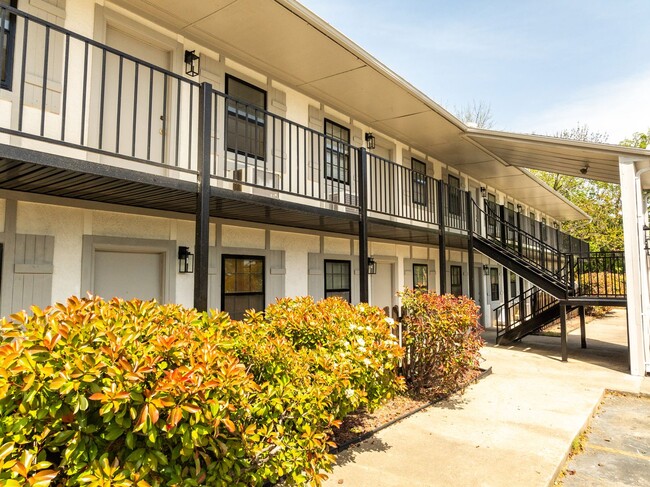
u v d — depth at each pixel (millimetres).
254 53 6516
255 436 2350
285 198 7305
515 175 14273
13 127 4227
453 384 6152
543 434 4559
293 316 4145
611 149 7730
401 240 10289
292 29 5863
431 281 12172
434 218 11664
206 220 4285
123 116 5242
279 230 7500
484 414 5223
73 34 3518
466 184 13969
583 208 30469
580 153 8469
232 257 6742
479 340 6164
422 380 5902
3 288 4312
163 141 5648
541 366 8078
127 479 1801
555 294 9180
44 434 1766
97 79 4945
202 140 4324
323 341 3990
